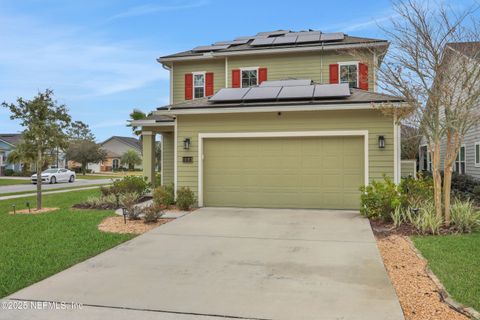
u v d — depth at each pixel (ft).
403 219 26.96
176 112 35.76
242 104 34.99
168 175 57.36
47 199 49.44
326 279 15.58
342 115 33.58
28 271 16.93
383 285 14.78
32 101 37.50
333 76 51.57
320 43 51.88
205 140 36.83
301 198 34.88
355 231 24.94
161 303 13.23
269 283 15.20
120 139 240.94
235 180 36.27
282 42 53.98
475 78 24.81
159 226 27.30
